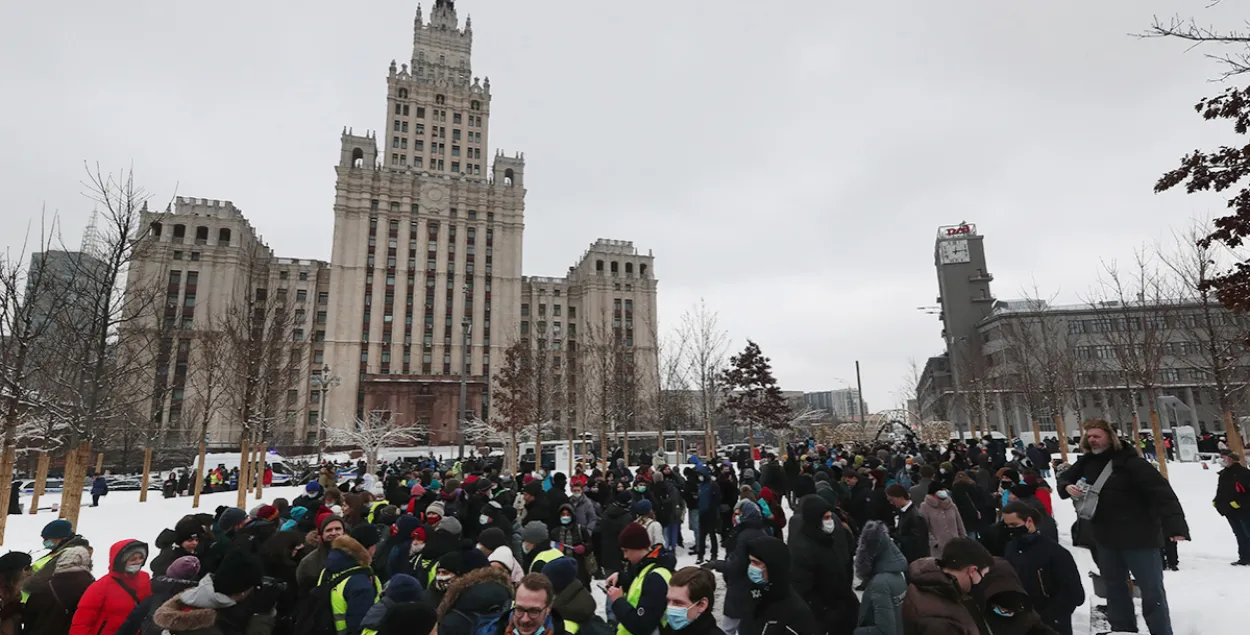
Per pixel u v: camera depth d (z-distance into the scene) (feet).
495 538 18.63
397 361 285.02
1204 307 48.96
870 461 44.65
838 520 18.93
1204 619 19.53
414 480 43.11
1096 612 21.53
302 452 214.69
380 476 79.20
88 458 46.50
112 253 46.44
